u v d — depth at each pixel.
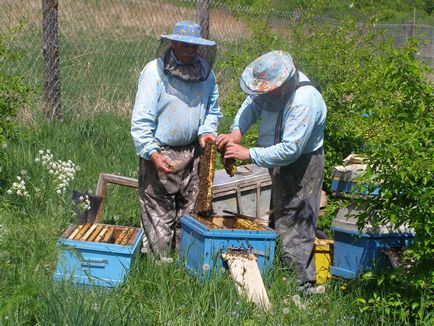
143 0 11.20
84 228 5.29
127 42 10.91
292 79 5.04
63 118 9.12
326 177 7.02
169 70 5.31
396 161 4.41
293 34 8.86
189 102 5.40
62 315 4.04
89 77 9.89
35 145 7.96
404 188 4.49
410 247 4.43
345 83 7.20
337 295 5.07
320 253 5.49
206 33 9.71
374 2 9.09
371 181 4.73
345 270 5.21
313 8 9.02
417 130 4.51
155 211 5.57
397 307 4.70
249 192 6.16
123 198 6.87
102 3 11.10
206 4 9.65
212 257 4.98
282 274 5.31
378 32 8.41
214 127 5.58
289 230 5.42
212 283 4.77
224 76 10.09
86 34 10.94
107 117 9.39
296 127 5.04
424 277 4.45
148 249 5.46
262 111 5.38
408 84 4.68
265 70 4.96
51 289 4.32
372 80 6.15
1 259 4.95
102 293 4.47
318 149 5.35
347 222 5.15
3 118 6.78
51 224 5.85
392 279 4.72
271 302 4.81
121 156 8.16
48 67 8.84
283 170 5.37
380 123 4.64
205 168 5.27
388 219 4.56
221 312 4.43
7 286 4.52
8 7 9.85
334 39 8.32
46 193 6.43
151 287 4.85
